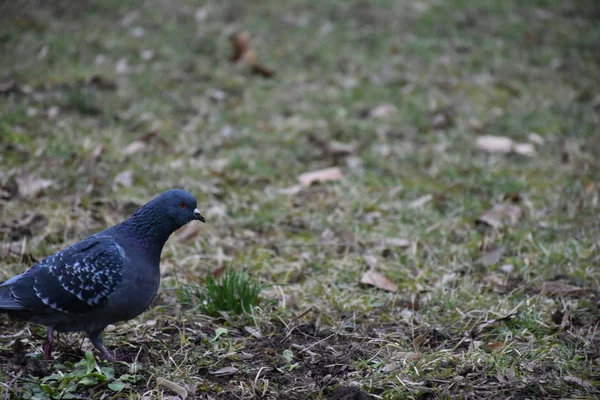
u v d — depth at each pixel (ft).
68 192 35.68
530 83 52.95
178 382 22.61
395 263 31.50
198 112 46.62
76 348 24.58
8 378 22.11
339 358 24.27
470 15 64.80
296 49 56.95
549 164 41.50
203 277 30.07
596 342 25.20
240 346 24.93
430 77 53.11
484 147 43.55
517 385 22.56
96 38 55.67
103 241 22.81
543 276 30.17
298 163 41.22
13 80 47.03
